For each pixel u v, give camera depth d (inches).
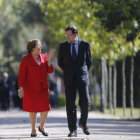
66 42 856.9
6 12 4079.7
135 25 1508.4
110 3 1497.3
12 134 978.1
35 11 4143.7
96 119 1587.1
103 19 1528.1
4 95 2605.8
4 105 2608.3
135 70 3262.8
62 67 867.4
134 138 853.2
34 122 892.0
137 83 3275.1
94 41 2174.0
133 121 1501.0
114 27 1531.7
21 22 4468.5
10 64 5017.2
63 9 2351.1
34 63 875.4
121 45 2034.9
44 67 880.9
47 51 885.2
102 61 2566.4
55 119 1553.9
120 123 1370.6
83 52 853.2
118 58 2600.9
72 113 850.8
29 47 876.0
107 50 2342.5
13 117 1797.5
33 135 897.5
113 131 1032.2
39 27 4271.7
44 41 3828.7
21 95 875.4
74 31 852.6
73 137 847.7
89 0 1599.4
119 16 1489.9
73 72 846.5
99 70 3314.5
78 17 2171.5
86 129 858.8
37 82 876.6
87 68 866.1
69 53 848.3
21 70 876.0
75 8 2187.5
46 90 885.2
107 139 828.6
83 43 857.5
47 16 2423.7
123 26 1518.2
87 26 2082.9
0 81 2600.9
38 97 879.1
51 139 835.4
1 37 4825.3
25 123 1373.0
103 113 2586.1
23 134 972.6
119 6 1498.5
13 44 4830.2
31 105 877.8
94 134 930.7
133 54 1978.3
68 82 848.9
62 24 2369.6
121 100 3358.8
